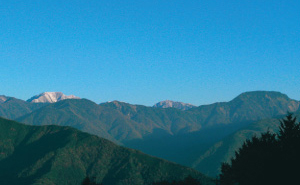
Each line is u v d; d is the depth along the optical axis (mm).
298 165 63125
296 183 62906
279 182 64250
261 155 69125
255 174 67938
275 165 64875
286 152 65688
